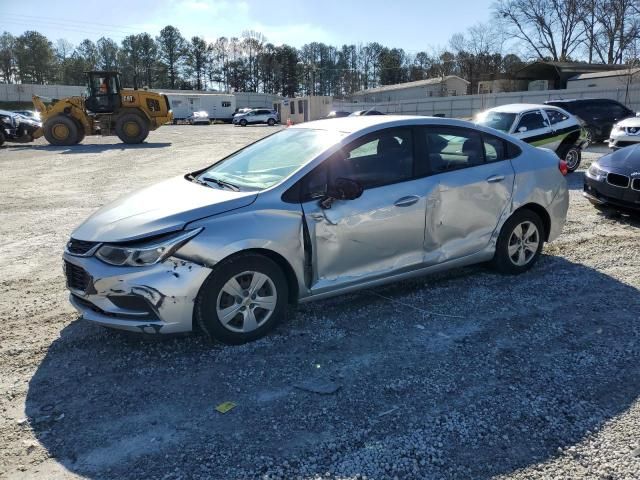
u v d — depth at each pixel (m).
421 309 4.30
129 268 3.36
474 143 4.70
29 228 7.32
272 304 3.78
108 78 23.31
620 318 4.09
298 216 3.75
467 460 2.56
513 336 3.82
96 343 3.80
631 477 2.42
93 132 23.88
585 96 35.31
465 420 2.86
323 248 3.88
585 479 2.42
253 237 3.56
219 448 2.67
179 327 3.46
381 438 2.72
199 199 3.72
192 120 53.66
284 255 3.71
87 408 3.02
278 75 100.06
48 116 23.14
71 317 4.27
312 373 3.36
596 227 6.78
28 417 2.94
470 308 4.31
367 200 4.02
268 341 3.78
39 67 92.12
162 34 98.88
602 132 17.22
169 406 3.03
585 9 52.28
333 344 3.73
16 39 92.12
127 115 23.59
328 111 53.88
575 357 3.51
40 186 11.12
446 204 4.41
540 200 4.98
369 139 4.14
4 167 14.73
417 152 4.34
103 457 2.61
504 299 4.48
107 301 3.43
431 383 3.23
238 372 3.38
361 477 2.45
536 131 11.07
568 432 2.75
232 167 4.50
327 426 2.83
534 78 47.19
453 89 65.75
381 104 51.25
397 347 3.68
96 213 3.97
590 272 5.10
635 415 2.88
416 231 4.28
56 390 3.21
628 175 6.67
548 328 3.94
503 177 4.73
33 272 5.42
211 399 3.09
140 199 3.97
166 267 3.36
